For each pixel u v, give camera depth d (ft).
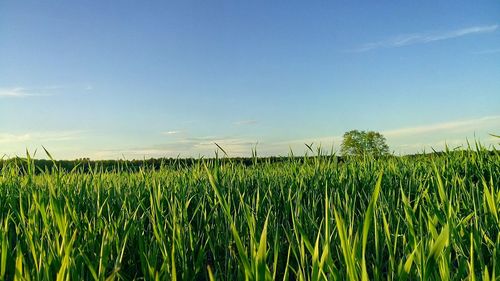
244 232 7.79
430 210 7.06
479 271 5.71
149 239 7.82
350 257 4.17
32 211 7.55
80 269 5.92
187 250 7.32
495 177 12.46
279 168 15.60
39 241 6.70
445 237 4.18
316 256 4.42
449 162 14.38
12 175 12.37
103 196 9.91
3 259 5.83
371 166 14.37
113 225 7.32
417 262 4.91
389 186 11.56
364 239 4.13
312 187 11.12
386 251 7.09
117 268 5.24
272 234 7.60
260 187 11.52
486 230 6.64
